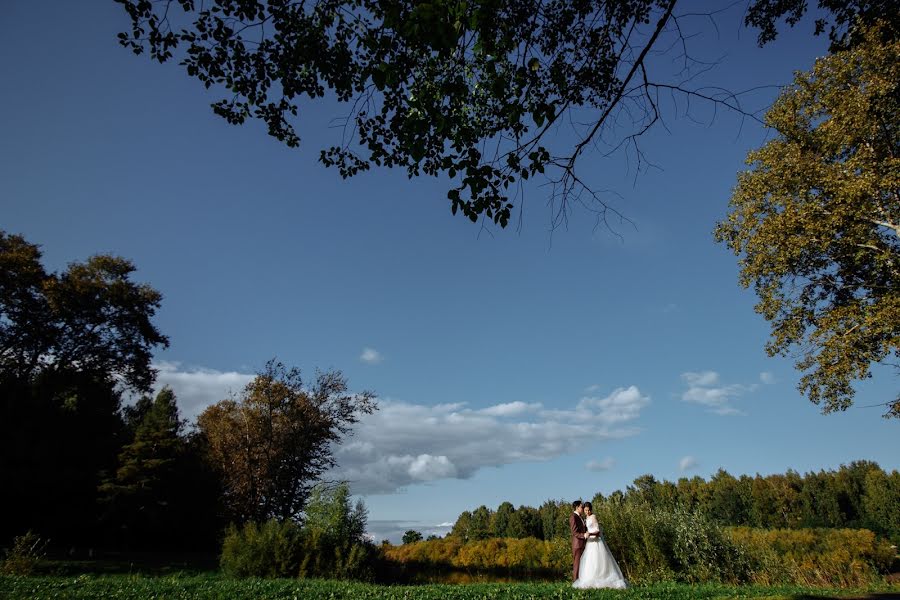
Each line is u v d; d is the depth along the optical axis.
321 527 19.95
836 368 17.22
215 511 35.69
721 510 64.38
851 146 18.05
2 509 28.53
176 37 7.99
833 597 10.21
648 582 16.19
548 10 7.74
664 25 6.00
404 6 6.07
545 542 31.95
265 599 10.81
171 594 11.09
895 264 17.62
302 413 34.06
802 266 19.58
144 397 55.28
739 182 21.31
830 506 57.59
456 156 6.36
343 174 9.27
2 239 31.97
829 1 9.59
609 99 7.97
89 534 33.19
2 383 30.47
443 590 12.02
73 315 33.41
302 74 8.55
